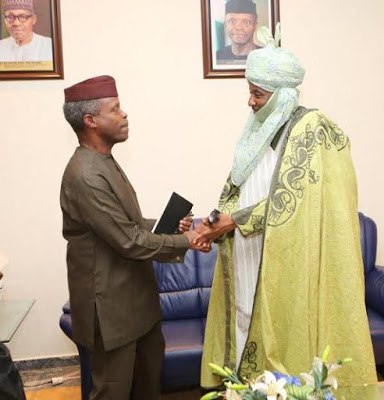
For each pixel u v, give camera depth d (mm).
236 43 2830
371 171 3045
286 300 1595
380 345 2277
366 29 2943
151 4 2754
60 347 2885
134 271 1758
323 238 1556
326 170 1588
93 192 1628
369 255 2740
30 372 2836
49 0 2664
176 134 2859
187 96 2842
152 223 1982
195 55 2820
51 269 2838
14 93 2709
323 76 2939
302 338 1546
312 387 959
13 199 2775
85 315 1727
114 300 1707
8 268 2801
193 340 2285
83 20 2711
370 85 2986
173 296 2619
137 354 1938
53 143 2766
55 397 2559
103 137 1725
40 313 2850
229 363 1812
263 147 1655
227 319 1842
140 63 2781
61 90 2734
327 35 2916
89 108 1678
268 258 1577
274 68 1585
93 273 1697
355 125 3002
